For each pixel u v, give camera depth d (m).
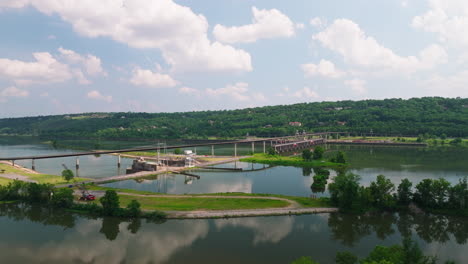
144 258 76.94
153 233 91.56
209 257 76.69
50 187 119.25
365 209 104.31
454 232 92.69
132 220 101.75
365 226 96.56
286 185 159.62
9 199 122.06
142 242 85.81
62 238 89.62
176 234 90.31
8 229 96.56
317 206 110.94
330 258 76.19
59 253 80.25
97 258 77.31
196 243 84.25
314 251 79.75
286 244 83.56
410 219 100.88
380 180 108.00
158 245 83.69
